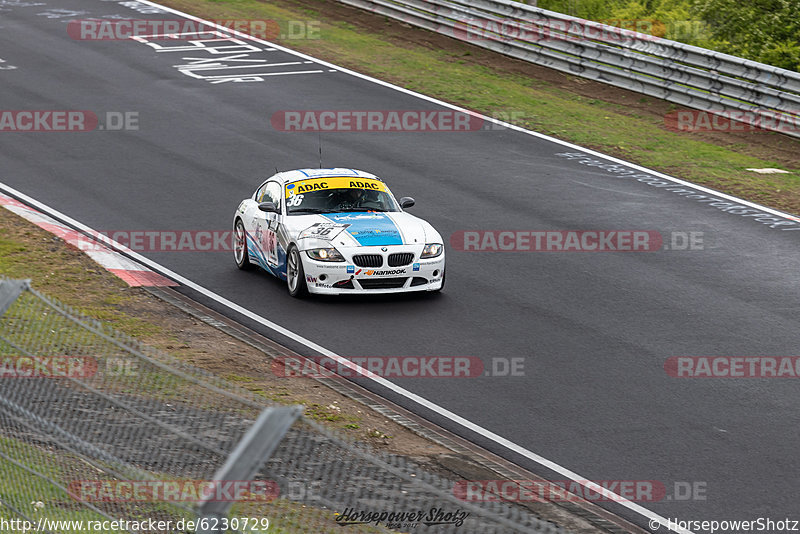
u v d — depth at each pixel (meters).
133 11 114.06
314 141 75.44
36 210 59.34
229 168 68.88
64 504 19.98
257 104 84.38
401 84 91.06
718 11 104.50
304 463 26.47
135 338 40.88
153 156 71.06
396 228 48.41
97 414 23.41
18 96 83.94
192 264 52.75
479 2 101.06
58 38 102.75
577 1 117.94
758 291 49.28
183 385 27.56
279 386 37.09
